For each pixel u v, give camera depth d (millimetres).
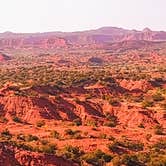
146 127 84750
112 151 52438
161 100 111312
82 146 54156
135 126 86250
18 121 87125
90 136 61031
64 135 62750
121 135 65688
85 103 97688
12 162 40281
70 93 118875
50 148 48156
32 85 115500
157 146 58625
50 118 90188
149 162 48312
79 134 62062
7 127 75000
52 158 42250
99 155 48500
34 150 45406
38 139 58312
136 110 91562
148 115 89562
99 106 98500
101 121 88000
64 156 46188
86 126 75250
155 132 72812
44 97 97375
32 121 88250
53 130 68125
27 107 92750
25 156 41125
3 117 89688
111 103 99188
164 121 87250
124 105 97938
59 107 94375
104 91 123750
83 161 45875
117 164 46500
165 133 73312
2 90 101625
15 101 94500
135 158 48750
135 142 59500
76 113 93812
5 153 40875
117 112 94562
